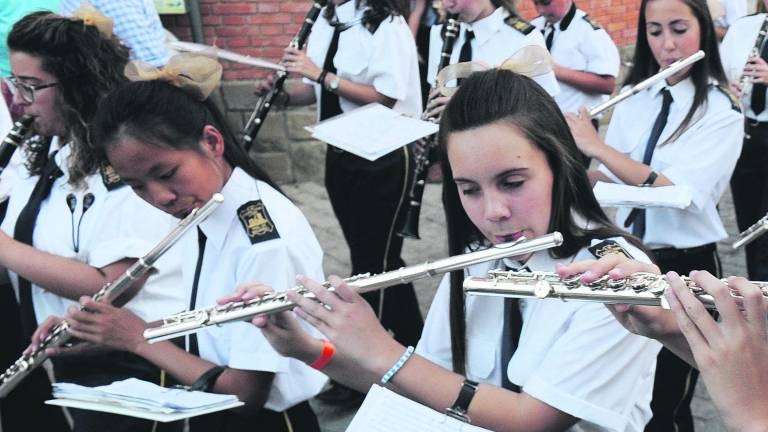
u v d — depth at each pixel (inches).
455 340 78.2
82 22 104.3
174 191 87.0
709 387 54.4
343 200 167.6
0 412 118.0
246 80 271.7
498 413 70.4
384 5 166.7
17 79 103.1
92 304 89.4
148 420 99.0
